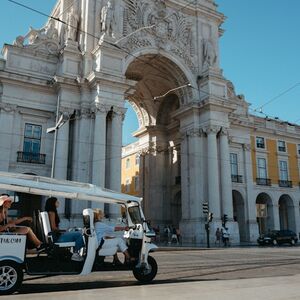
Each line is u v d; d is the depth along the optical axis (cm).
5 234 363
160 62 1742
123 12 1594
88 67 1445
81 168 1358
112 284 428
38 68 1445
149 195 1981
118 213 1260
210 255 944
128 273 540
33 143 1384
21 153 1346
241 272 555
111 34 1493
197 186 1630
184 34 1775
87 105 1411
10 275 359
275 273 540
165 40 1700
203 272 557
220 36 1942
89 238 410
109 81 1394
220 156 1655
